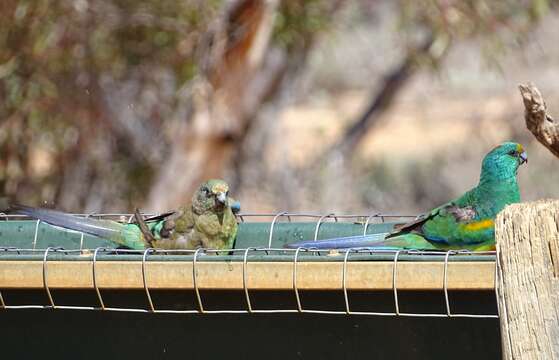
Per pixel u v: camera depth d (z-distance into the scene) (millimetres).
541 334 4871
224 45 15023
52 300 6086
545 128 6637
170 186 15844
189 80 15000
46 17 14023
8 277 6078
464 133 23234
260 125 18453
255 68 15469
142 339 6074
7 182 14758
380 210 20375
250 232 7926
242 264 5746
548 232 4914
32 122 14570
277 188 18484
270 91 17406
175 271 5836
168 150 16312
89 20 14586
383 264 5539
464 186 21297
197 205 7969
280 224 7812
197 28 14992
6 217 8344
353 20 17141
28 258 6105
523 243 4961
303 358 5840
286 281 5676
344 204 19516
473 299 5496
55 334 6203
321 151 20562
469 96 24781
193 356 6000
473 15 15180
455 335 5605
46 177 15117
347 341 5777
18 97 14367
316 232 7660
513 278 4965
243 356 5938
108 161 15852
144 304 6027
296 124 23719
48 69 14461
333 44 17062
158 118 16234
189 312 5930
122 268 5910
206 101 15680
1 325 6266
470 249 7625
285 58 17375
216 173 15945
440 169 21562
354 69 22500
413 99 25422
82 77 15086
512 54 17719
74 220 7902
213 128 15797
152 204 15828
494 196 7633
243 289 5750
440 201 21062
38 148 15031
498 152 7660
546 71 20859
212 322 5957
